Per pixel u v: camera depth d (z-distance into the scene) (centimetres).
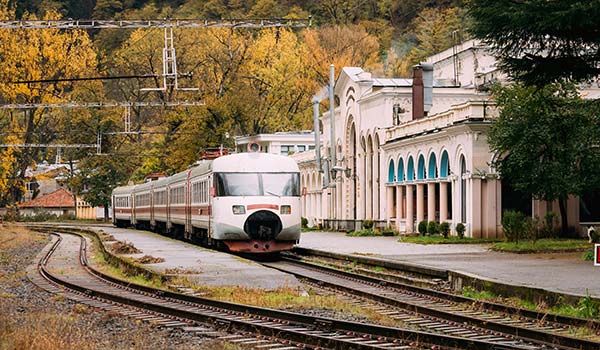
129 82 11719
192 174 5131
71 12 13462
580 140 4575
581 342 1639
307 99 11562
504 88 4841
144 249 4600
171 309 2220
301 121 11350
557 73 3478
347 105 7744
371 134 7112
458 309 2309
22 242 6394
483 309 2259
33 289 2992
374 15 13388
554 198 4656
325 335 1803
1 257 4669
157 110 12400
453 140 5406
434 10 12750
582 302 2142
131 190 8775
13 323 1978
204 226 4616
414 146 6153
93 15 12975
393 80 7369
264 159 4306
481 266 3247
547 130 4550
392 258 3762
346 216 7725
